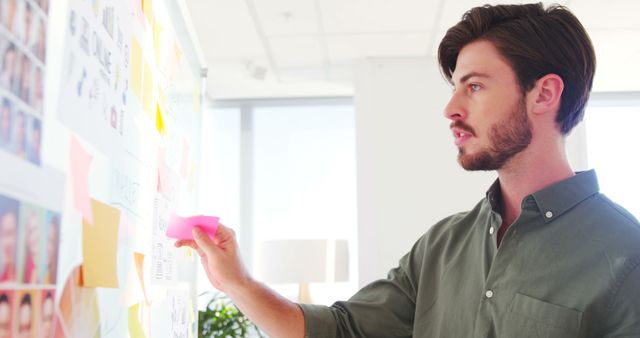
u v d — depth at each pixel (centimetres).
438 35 315
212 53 334
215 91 399
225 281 100
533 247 93
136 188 74
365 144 343
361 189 340
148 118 81
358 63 349
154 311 86
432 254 112
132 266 73
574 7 275
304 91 401
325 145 410
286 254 309
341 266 319
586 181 96
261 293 103
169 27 97
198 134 130
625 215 92
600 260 87
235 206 407
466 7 281
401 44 328
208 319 287
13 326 42
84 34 54
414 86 347
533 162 96
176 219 93
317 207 404
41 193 46
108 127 62
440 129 343
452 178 338
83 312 56
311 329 107
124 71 68
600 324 85
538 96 95
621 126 387
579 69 96
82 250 55
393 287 118
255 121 416
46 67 46
